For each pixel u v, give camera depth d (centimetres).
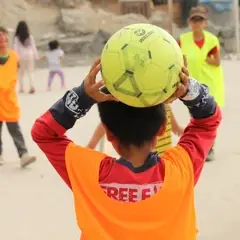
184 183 283
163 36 267
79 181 284
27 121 1351
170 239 277
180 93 278
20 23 1925
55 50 1997
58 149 295
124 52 262
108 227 278
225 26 3644
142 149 285
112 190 281
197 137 299
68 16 3559
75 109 287
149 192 280
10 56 924
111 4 3875
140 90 264
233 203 730
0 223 687
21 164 934
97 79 297
